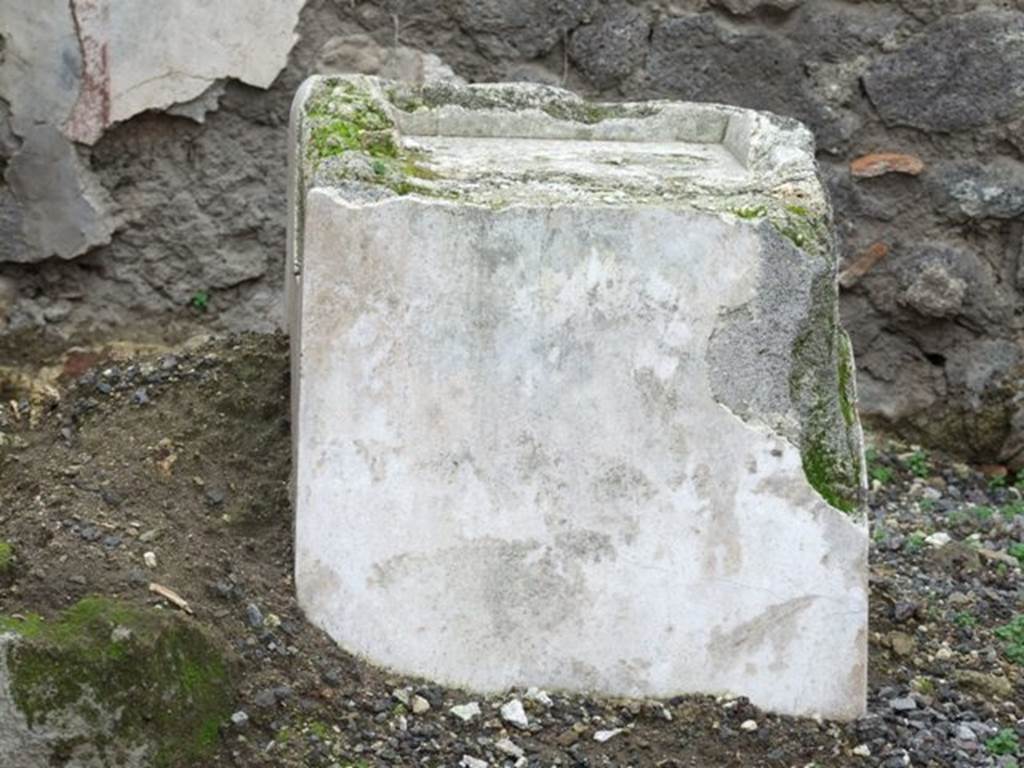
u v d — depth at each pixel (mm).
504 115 3916
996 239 5023
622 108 3961
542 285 3266
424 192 3271
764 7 4945
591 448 3303
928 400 5098
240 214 4984
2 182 4859
